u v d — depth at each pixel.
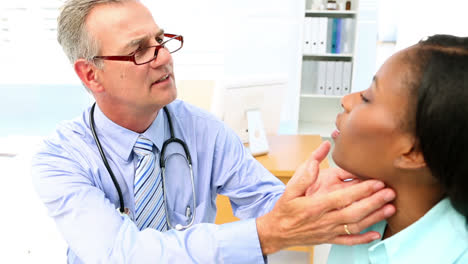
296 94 3.68
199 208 1.15
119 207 1.07
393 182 0.57
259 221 0.78
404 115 0.50
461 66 0.45
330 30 3.48
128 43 0.93
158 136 1.08
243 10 3.50
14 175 2.24
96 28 0.94
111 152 1.04
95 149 1.04
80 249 0.87
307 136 2.28
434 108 0.46
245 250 0.77
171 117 1.15
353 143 0.56
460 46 0.47
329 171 0.78
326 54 3.48
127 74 0.95
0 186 2.11
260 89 1.96
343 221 0.62
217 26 3.42
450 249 0.54
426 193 0.55
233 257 0.77
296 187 0.68
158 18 3.38
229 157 1.18
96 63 0.96
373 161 0.55
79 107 3.61
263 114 2.04
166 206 1.08
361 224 0.62
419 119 0.48
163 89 0.99
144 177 1.04
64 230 0.91
